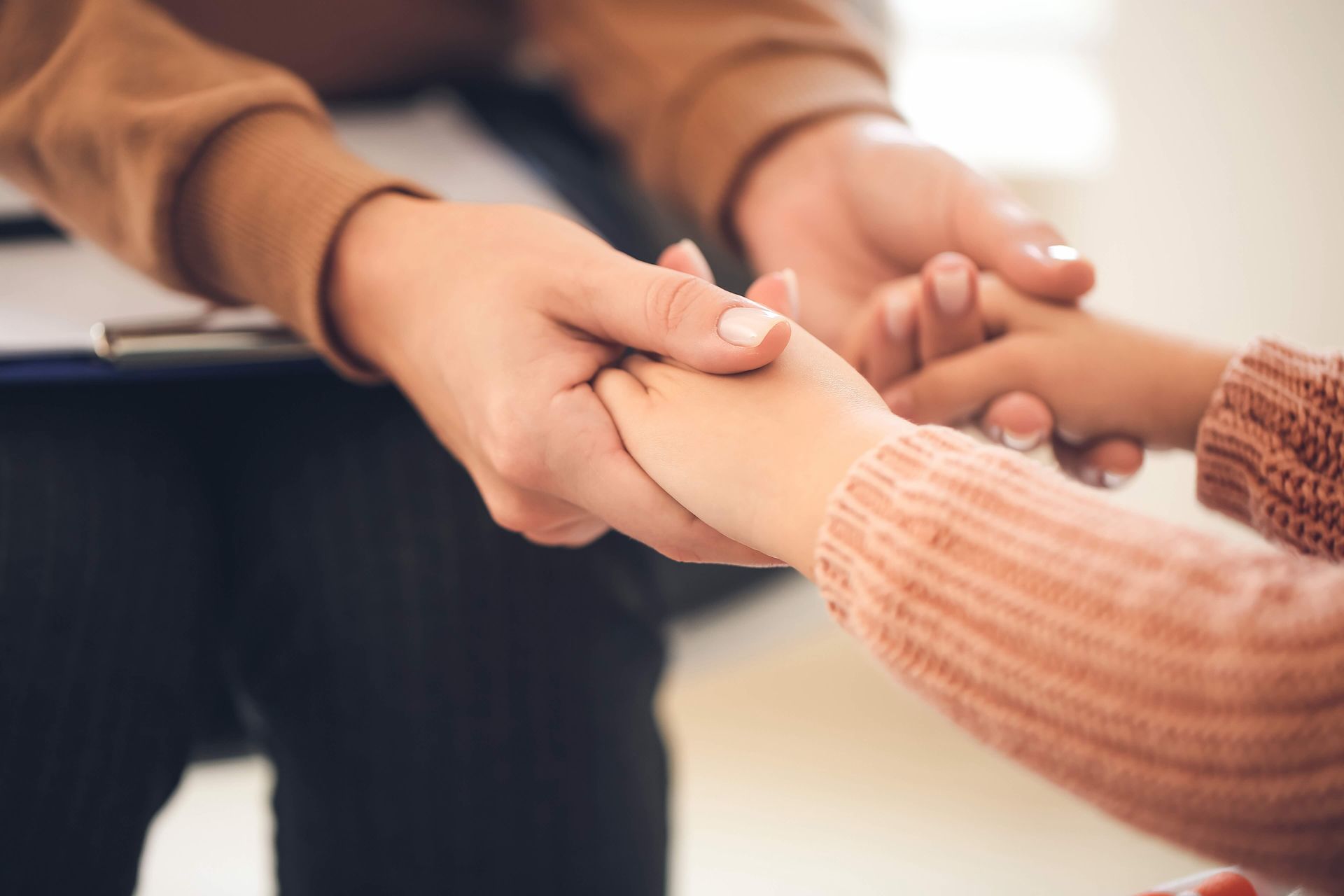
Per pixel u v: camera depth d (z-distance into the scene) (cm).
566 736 60
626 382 54
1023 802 113
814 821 110
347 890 59
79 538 58
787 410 51
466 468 63
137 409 63
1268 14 118
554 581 62
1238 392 56
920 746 120
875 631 46
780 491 49
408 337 57
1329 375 54
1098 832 109
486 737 60
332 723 60
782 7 76
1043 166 124
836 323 66
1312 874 43
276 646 61
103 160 60
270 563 62
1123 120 125
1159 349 60
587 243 56
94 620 57
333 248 58
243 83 60
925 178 63
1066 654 44
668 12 77
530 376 54
